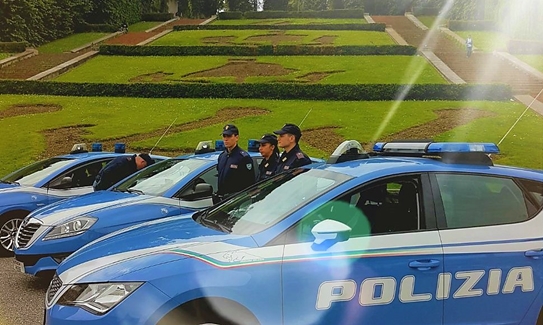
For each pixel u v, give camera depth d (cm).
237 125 2055
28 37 4662
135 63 3644
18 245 644
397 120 2066
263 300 350
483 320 385
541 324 395
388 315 369
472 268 383
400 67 3281
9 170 1550
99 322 337
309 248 364
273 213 402
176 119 2175
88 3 5806
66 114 2291
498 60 3456
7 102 2522
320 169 453
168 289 341
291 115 2198
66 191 850
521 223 407
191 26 5550
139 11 6888
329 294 359
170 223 444
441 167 421
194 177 694
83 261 382
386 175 409
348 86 2509
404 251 377
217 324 351
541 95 2527
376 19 6131
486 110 2205
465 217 402
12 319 538
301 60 3566
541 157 1608
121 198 673
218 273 348
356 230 388
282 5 9225
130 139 1909
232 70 3284
